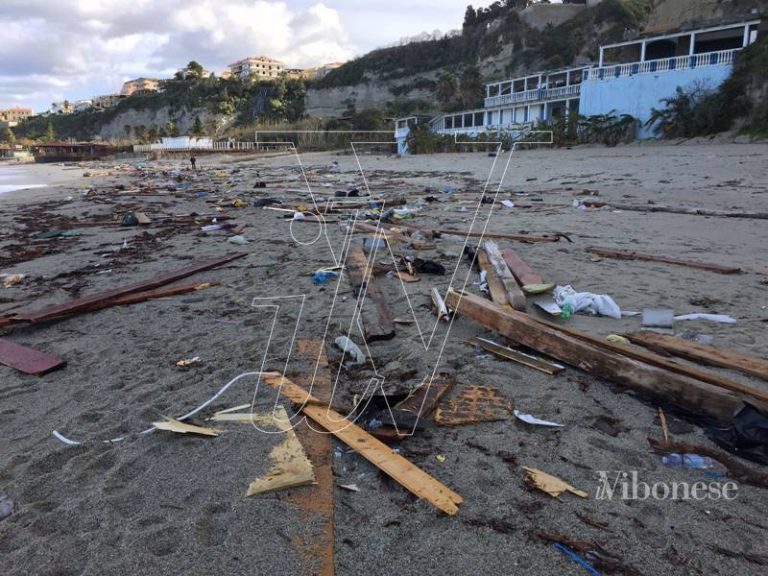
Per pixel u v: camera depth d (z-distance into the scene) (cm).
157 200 1958
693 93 3162
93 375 451
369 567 244
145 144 8538
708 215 1187
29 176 4403
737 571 239
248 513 276
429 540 259
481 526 268
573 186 1897
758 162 1939
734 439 325
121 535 263
